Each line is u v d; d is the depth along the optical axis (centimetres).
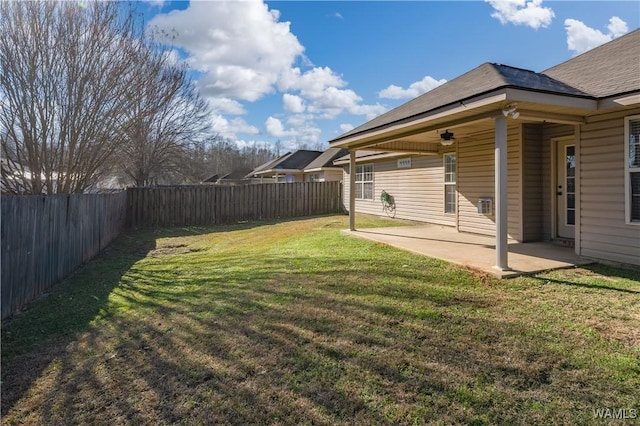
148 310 437
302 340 328
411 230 974
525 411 223
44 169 908
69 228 650
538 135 750
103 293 528
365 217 1415
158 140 1877
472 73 701
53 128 914
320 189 1648
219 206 1451
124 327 386
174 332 362
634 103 479
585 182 592
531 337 320
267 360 296
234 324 372
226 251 855
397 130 689
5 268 422
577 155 603
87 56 944
